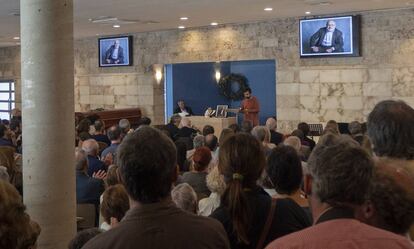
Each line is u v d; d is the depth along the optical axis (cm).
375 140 191
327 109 1179
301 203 240
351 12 1115
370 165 136
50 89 354
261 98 1608
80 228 446
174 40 1447
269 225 211
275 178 238
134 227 157
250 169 215
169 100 1584
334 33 1134
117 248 154
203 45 1386
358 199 133
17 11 1025
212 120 1271
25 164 359
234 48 1324
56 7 354
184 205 311
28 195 358
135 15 1134
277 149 244
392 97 1089
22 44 359
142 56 1524
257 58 1284
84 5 976
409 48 1062
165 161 161
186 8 1034
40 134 354
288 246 126
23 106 359
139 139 162
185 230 160
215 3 971
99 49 1606
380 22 1093
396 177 148
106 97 1628
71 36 364
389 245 124
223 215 212
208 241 162
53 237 354
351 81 1140
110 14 1112
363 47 1117
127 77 1570
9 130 845
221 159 219
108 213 307
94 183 476
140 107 1545
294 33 1216
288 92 1236
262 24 1268
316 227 129
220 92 1666
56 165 355
